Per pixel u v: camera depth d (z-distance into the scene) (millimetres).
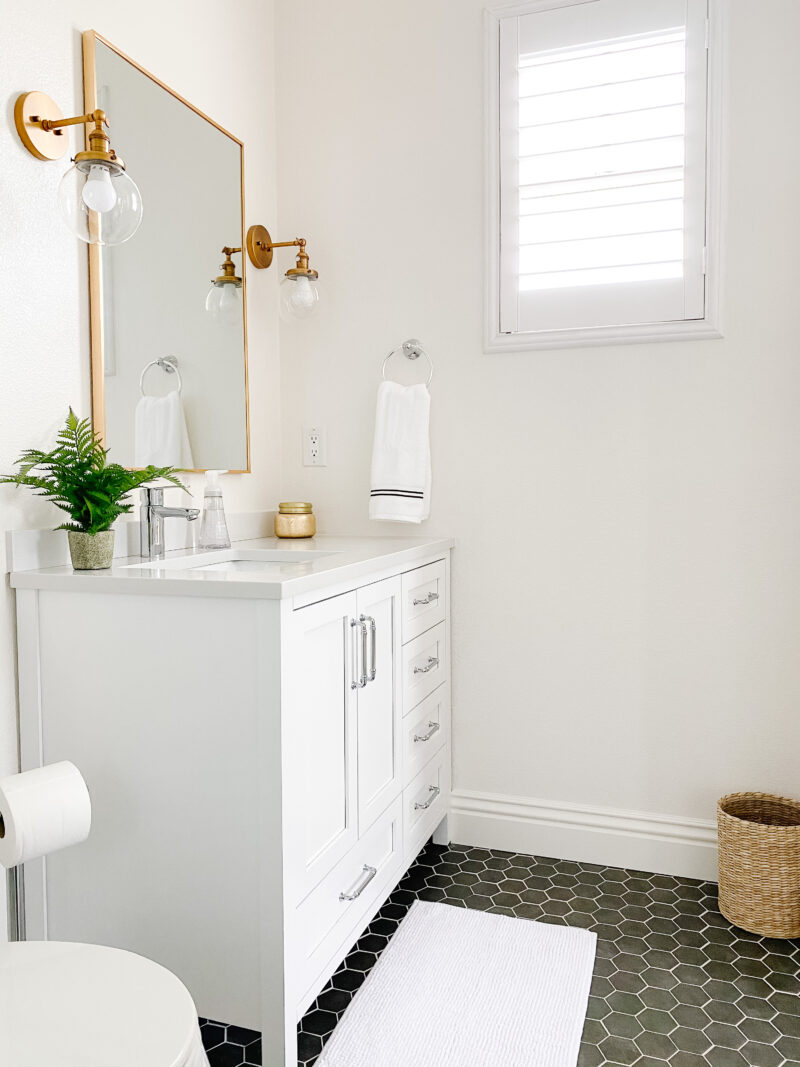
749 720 2076
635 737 2172
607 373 2145
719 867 1923
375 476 2232
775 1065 1405
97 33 1667
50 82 1568
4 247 1468
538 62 2152
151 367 1848
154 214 1852
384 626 1793
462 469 2283
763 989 1622
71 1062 833
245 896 1356
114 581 1397
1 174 1459
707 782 2117
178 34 1971
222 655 1347
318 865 1455
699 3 2010
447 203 2266
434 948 1759
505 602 2266
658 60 2057
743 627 2066
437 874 2133
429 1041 1462
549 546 2219
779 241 1984
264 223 2373
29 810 1111
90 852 1468
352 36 2342
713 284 2027
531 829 2258
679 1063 1411
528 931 1832
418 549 1965
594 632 2193
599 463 2164
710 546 2082
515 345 2197
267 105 2385
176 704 1387
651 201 2057
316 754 1457
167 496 1926
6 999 941
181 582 1347
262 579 1333
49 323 1574
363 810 1668
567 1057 1419
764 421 2021
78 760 1469
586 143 2121
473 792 2322
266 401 2387
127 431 1769
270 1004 1344
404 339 2322
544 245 2164
